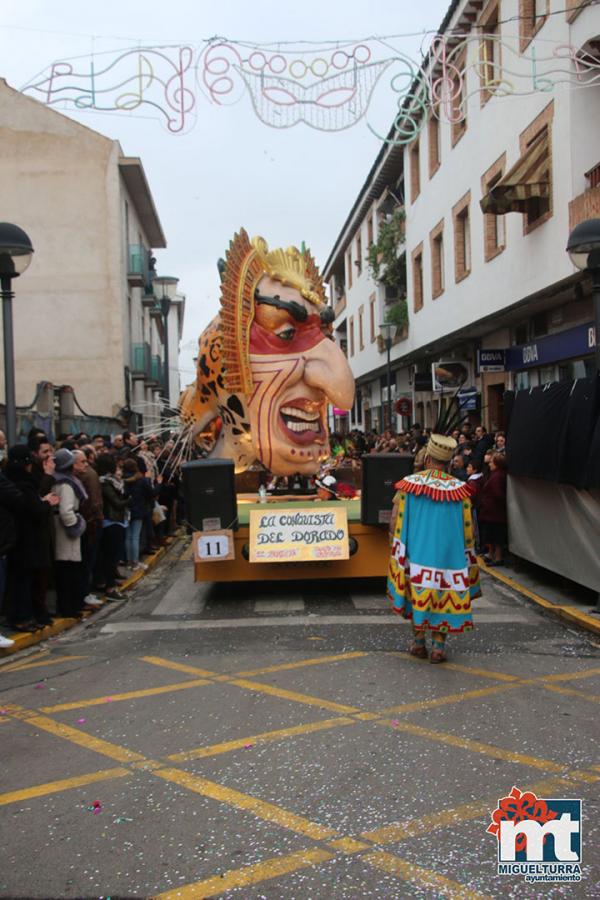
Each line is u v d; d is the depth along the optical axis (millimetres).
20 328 26625
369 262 30594
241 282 10414
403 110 8797
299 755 4695
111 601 9875
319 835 3754
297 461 10492
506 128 16531
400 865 3479
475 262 19078
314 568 9336
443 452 6605
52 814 4047
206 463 8992
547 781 4289
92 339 26688
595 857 3523
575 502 8602
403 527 6746
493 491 11406
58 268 26703
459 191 20141
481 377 20969
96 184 26828
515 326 18391
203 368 11508
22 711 5723
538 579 10375
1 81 26859
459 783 4277
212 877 3416
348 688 5984
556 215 14086
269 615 8742
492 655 6910
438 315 22641
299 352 10508
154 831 3834
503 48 16109
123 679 6438
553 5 13789
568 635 7648
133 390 30172
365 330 36781
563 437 8539
